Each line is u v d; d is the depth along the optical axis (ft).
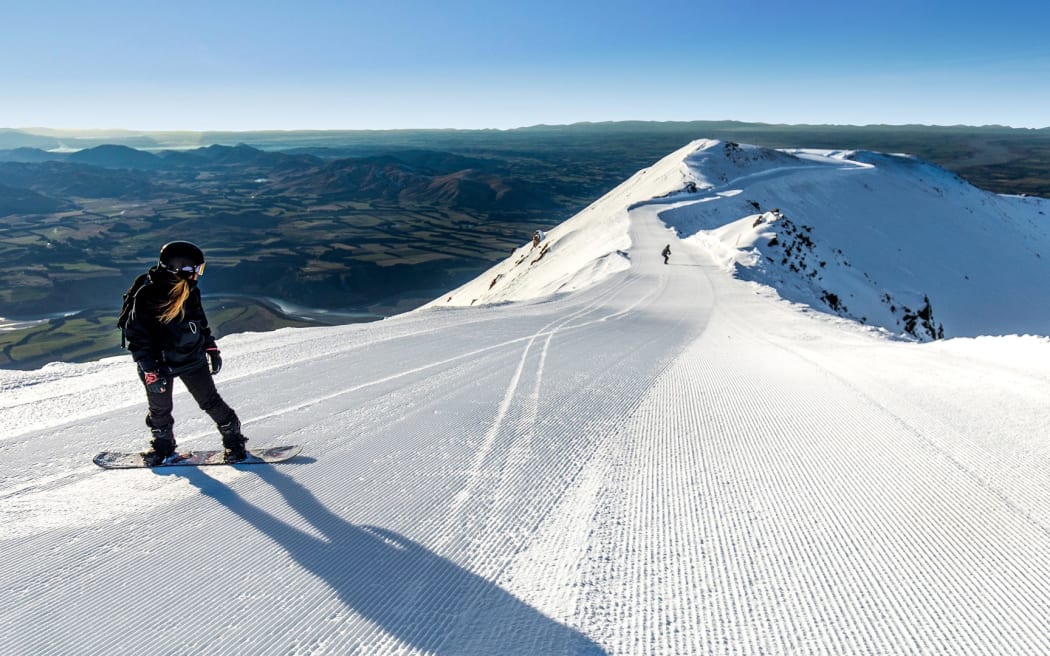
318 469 13.66
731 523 11.34
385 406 19.44
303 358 27.73
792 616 8.37
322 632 7.84
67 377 23.08
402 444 15.62
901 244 329.52
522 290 181.06
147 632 7.80
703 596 8.89
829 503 12.09
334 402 19.80
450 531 10.84
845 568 9.63
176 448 14.62
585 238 229.86
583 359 30.53
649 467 14.38
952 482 12.65
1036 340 26.78
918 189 435.94
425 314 53.52
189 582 8.96
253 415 17.98
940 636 7.86
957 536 10.49
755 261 134.82
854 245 304.30
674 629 8.05
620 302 75.15
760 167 431.43
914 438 15.60
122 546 10.00
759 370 27.84
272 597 8.61
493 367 27.04
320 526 10.88
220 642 7.63
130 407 18.49
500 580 9.25
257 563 9.53
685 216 231.50
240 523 10.91
